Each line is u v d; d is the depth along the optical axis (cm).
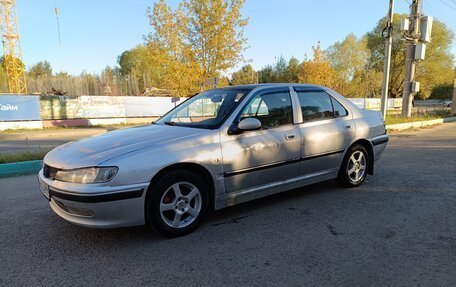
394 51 5772
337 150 491
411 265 292
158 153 338
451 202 453
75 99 2434
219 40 1856
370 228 372
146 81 6056
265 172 415
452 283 264
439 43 5278
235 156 385
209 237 355
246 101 413
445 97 6794
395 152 859
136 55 8812
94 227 319
